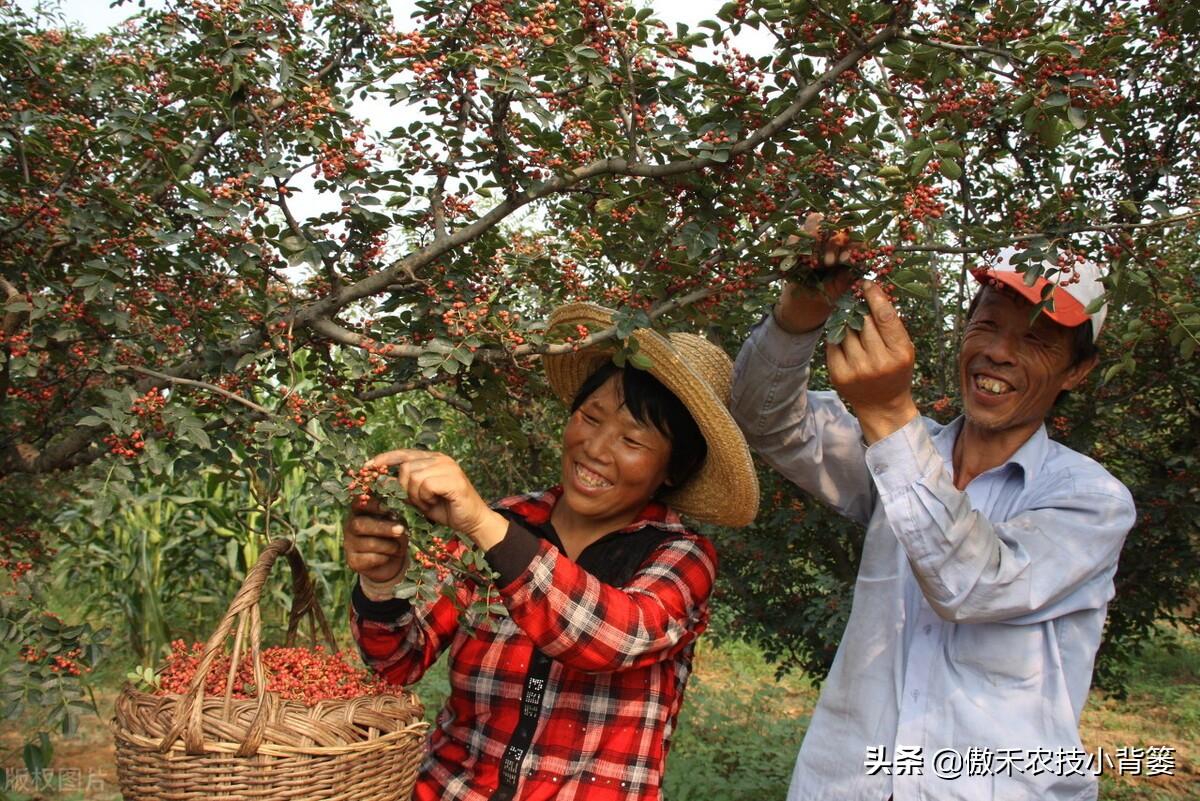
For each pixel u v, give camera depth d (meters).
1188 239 2.98
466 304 1.85
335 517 7.40
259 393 1.99
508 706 1.90
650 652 1.70
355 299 1.86
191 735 1.50
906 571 1.95
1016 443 1.99
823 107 1.71
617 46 1.66
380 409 4.29
